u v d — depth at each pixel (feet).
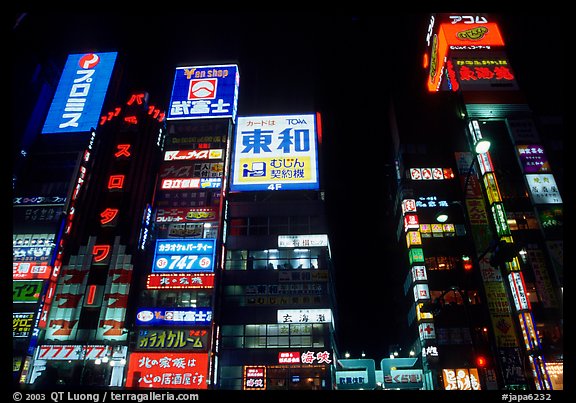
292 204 158.51
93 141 168.14
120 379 121.29
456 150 179.93
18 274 135.54
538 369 122.83
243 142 171.12
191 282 131.54
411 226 163.12
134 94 179.63
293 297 137.90
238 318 135.44
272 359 128.77
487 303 139.74
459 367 136.15
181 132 166.30
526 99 182.09
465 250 155.74
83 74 189.26
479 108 180.96
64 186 156.76
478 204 163.32
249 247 148.56
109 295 132.57
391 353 210.79
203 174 154.51
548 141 170.30
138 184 154.61
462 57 200.95
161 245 138.41
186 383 116.67
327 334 133.69
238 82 189.57
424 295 149.07
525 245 147.02
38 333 126.82
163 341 122.93
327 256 146.20
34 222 147.13
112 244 142.20
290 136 171.94
